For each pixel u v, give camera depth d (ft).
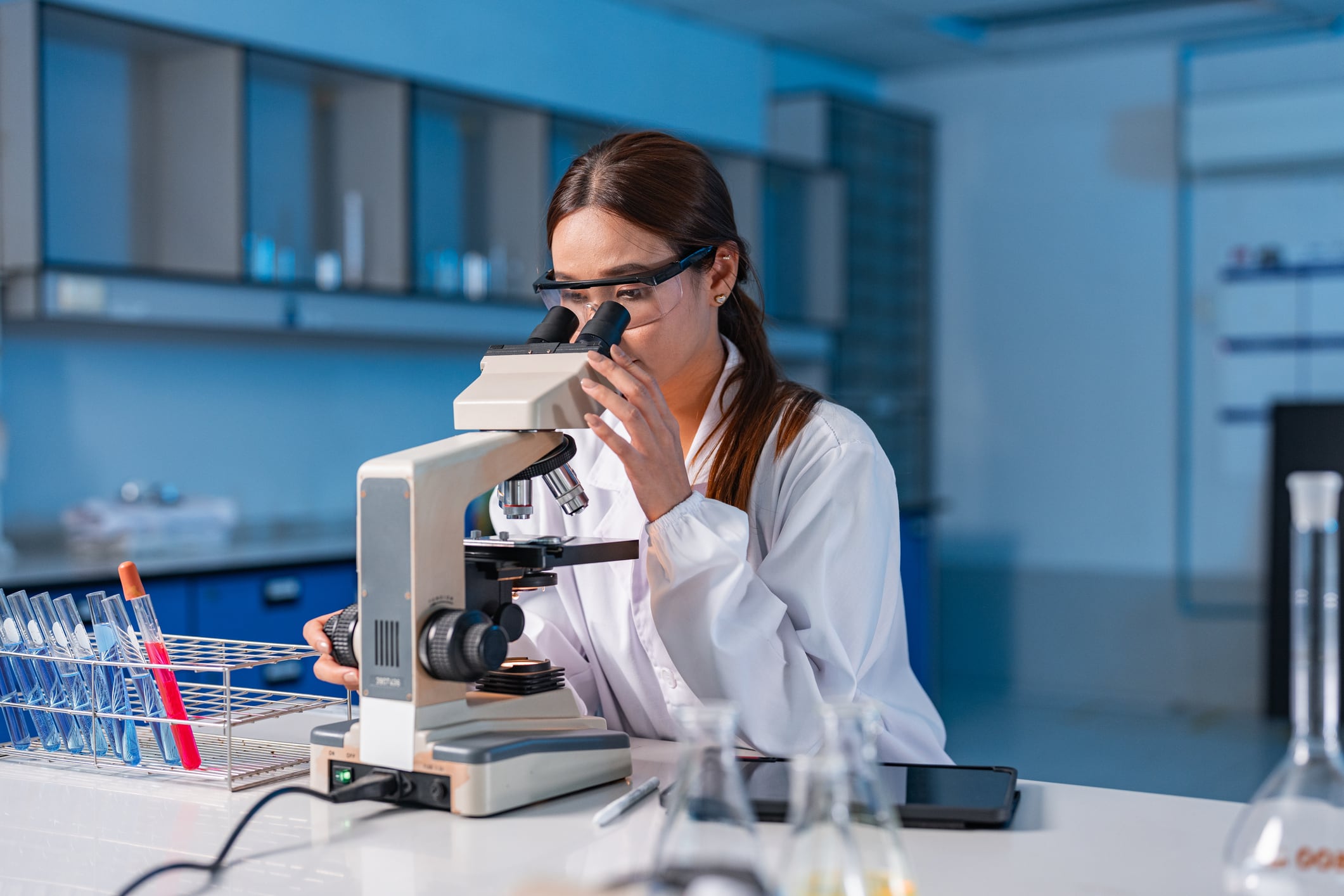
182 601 9.91
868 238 18.57
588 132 14.67
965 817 3.33
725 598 4.01
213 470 13.05
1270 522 17.11
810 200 17.87
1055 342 18.84
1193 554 17.87
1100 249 18.45
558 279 4.55
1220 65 17.51
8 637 4.30
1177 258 17.88
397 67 13.93
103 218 11.46
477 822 3.43
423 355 15.16
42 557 10.79
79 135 11.27
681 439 5.16
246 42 11.44
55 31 10.88
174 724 3.99
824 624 4.35
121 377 12.26
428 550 3.52
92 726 4.12
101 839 3.36
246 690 4.20
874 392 18.76
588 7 15.87
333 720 4.88
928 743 4.86
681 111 17.04
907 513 16.02
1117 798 3.63
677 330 4.53
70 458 11.88
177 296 10.97
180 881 3.02
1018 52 18.48
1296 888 2.37
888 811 2.35
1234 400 17.61
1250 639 17.43
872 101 20.02
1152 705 17.80
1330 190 16.88
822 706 2.35
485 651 3.50
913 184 19.35
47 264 10.14
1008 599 19.20
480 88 14.74
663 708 4.93
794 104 18.10
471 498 3.63
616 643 4.95
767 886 2.23
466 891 2.91
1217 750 15.21
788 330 17.16
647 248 4.40
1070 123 18.62
